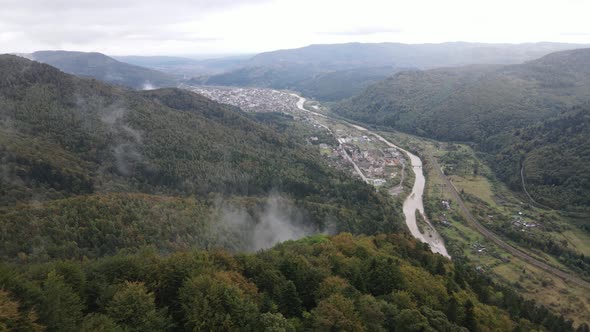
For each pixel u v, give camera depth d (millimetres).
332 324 52688
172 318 51781
